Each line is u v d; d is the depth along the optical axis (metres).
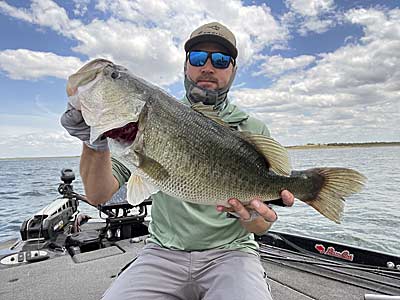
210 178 0.57
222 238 0.69
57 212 1.25
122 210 1.30
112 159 0.70
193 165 0.57
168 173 0.56
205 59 0.74
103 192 0.64
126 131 0.57
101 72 0.55
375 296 0.61
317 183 0.61
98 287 0.84
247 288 0.57
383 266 0.93
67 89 0.54
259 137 0.60
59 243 1.16
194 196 0.57
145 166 0.55
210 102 0.75
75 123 0.54
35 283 0.86
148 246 0.72
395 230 2.09
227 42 0.74
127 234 1.25
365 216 2.48
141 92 0.57
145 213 1.28
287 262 1.02
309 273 0.94
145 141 0.56
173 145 0.56
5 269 0.94
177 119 0.57
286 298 0.79
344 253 1.01
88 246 1.17
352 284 0.86
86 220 1.54
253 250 0.71
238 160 0.58
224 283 0.60
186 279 0.66
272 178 0.60
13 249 1.09
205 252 0.68
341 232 2.08
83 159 0.60
